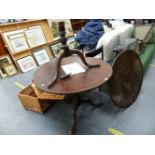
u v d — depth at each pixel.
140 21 3.49
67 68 1.58
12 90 2.60
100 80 1.35
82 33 2.62
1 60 3.16
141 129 1.59
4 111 2.09
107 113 1.84
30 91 2.09
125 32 2.38
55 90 1.27
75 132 1.65
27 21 3.40
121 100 1.75
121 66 1.64
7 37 3.15
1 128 1.81
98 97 2.11
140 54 2.69
